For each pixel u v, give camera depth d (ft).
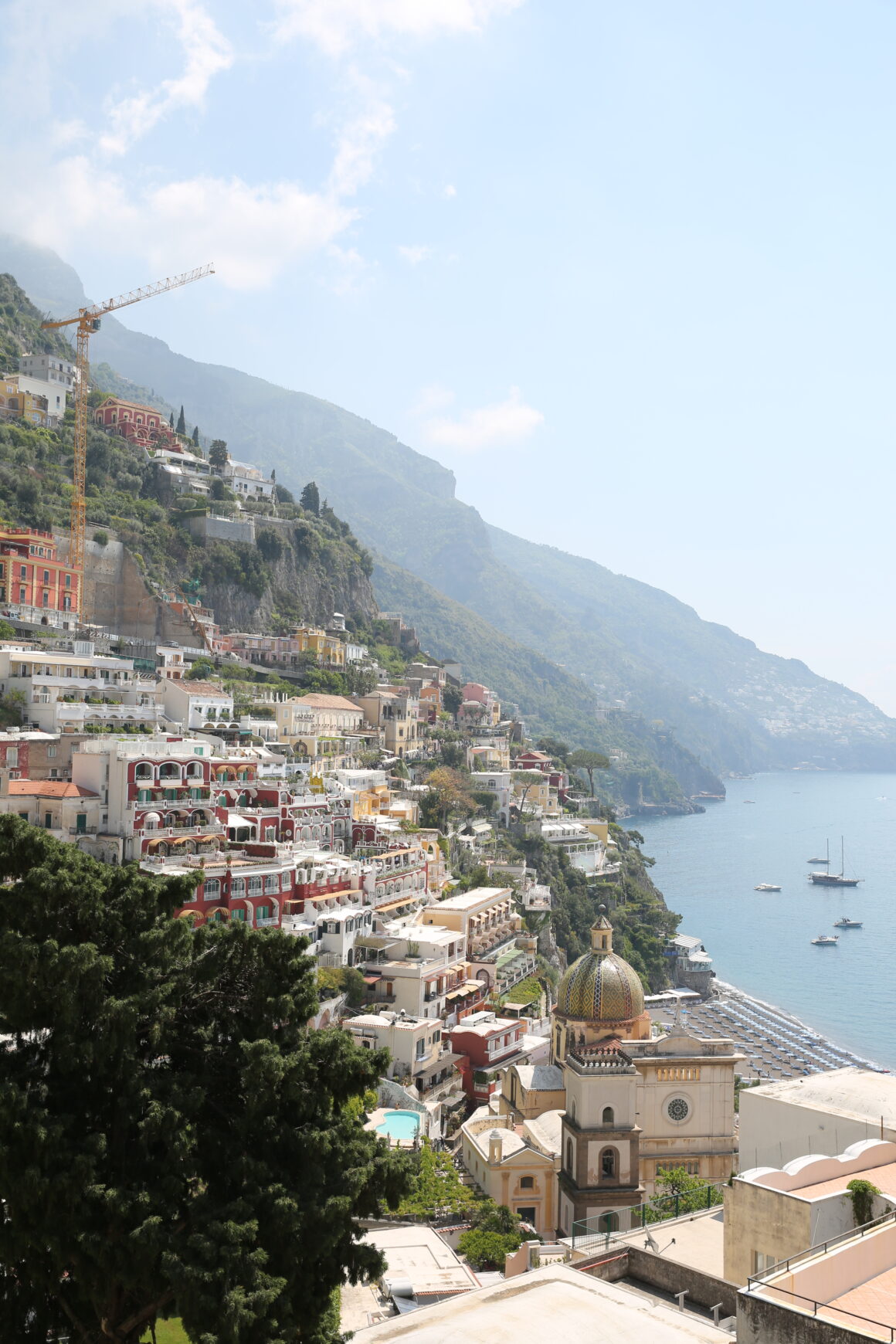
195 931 148.05
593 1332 111.45
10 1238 121.49
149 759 374.84
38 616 599.16
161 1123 124.16
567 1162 254.88
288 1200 123.65
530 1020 466.70
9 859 142.10
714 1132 259.60
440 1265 206.49
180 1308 115.85
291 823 437.99
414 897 489.67
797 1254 101.60
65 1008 125.59
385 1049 147.02
